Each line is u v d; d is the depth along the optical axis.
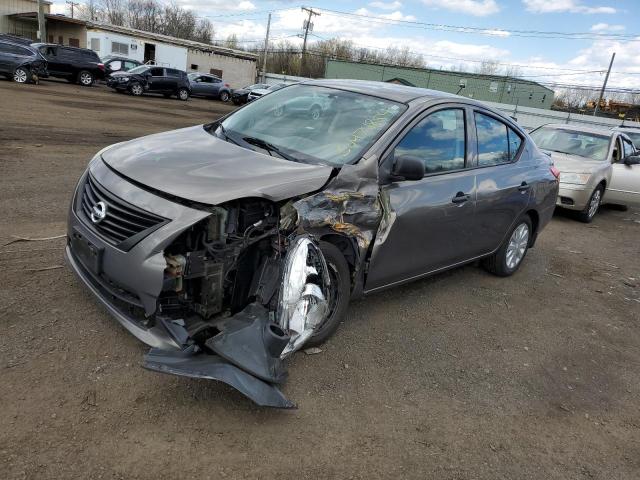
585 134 10.73
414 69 62.38
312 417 3.05
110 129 13.48
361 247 3.71
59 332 3.39
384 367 3.71
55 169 7.98
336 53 80.25
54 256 4.51
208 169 3.28
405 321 4.48
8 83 21.98
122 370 3.14
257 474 2.58
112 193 3.18
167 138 4.00
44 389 2.89
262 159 3.58
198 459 2.61
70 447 2.54
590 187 9.42
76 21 40.75
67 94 21.28
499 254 5.70
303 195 3.30
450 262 4.86
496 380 3.83
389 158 3.89
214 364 2.85
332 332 3.78
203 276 3.04
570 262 7.14
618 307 5.73
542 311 5.27
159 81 28.73
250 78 50.47
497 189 5.00
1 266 4.19
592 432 3.42
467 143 4.74
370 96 4.41
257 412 3.00
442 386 3.62
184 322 3.06
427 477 2.77
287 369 3.44
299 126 4.19
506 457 3.03
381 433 3.03
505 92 61.16
